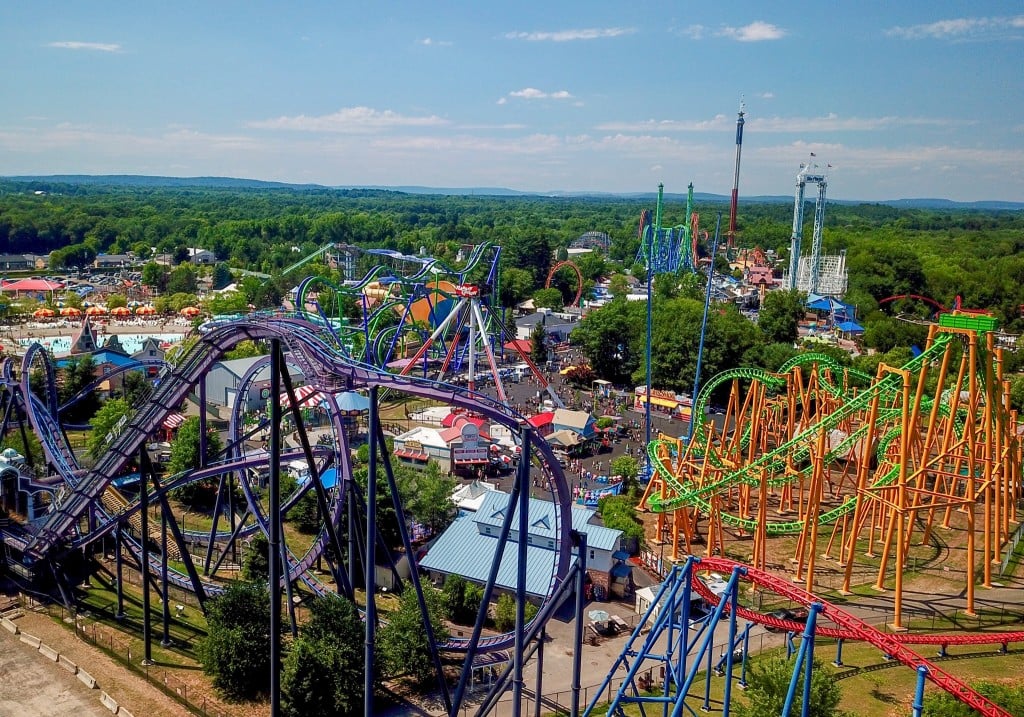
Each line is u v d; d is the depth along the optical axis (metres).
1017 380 146.12
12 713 51.59
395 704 54.97
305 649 53.28
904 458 68.12
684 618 50.88
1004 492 85.81
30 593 69.69
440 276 196.62
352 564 58.91
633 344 163.12
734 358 154.62
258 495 92.62
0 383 93.81
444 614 66.06
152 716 51.59
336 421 62.56
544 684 58.06
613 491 99.31
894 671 58.41
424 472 93.56
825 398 108.94
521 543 50.41
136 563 76.94
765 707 46.12
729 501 99.50
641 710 49.84
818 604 44.31
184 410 129.75
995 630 65.94
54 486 80.12
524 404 142.38
